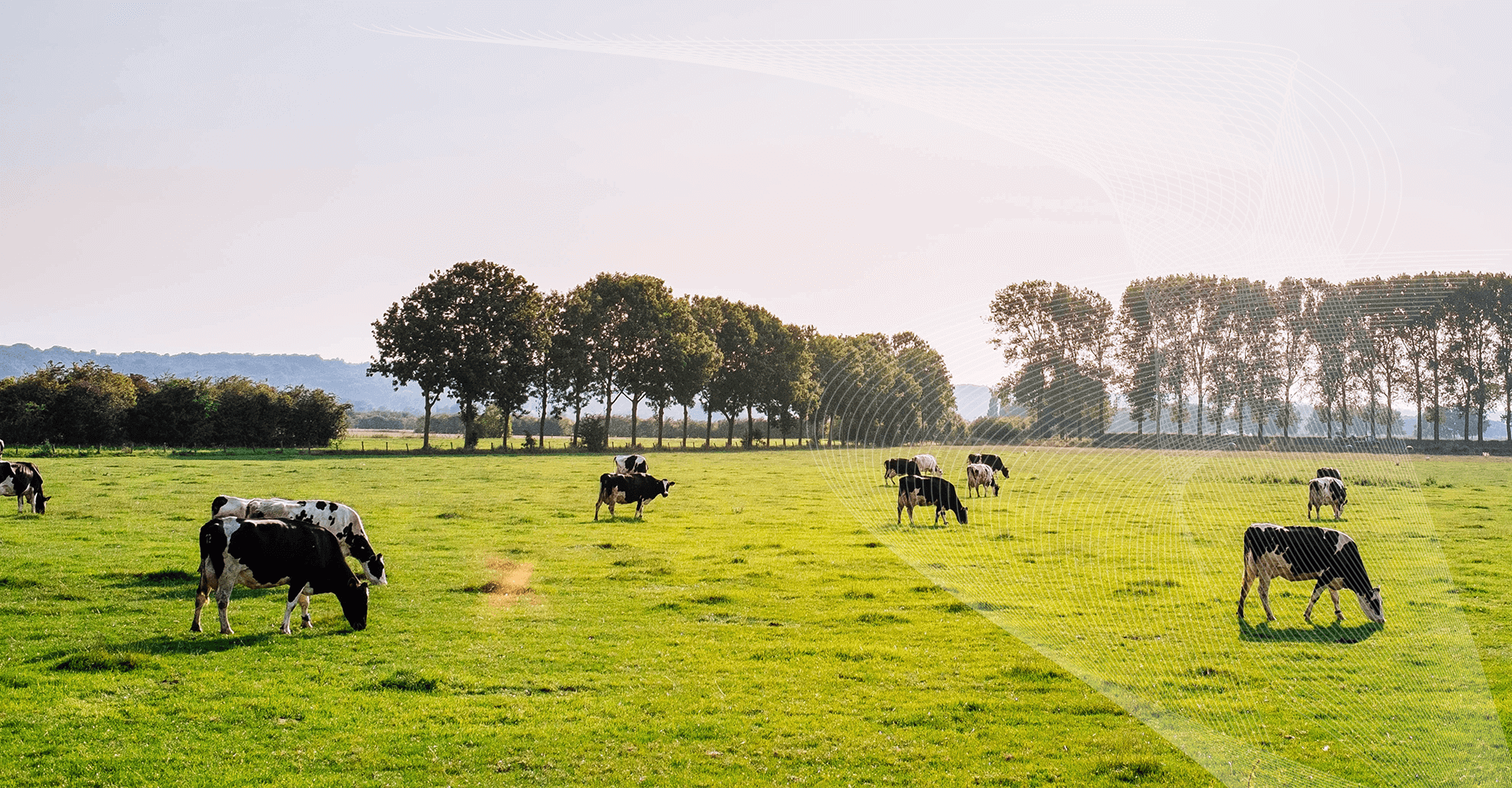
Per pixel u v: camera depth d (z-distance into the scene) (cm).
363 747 995
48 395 7612
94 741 991
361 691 1186
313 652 1363
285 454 7212
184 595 1723
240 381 8650
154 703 1118
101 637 1411
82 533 2516
